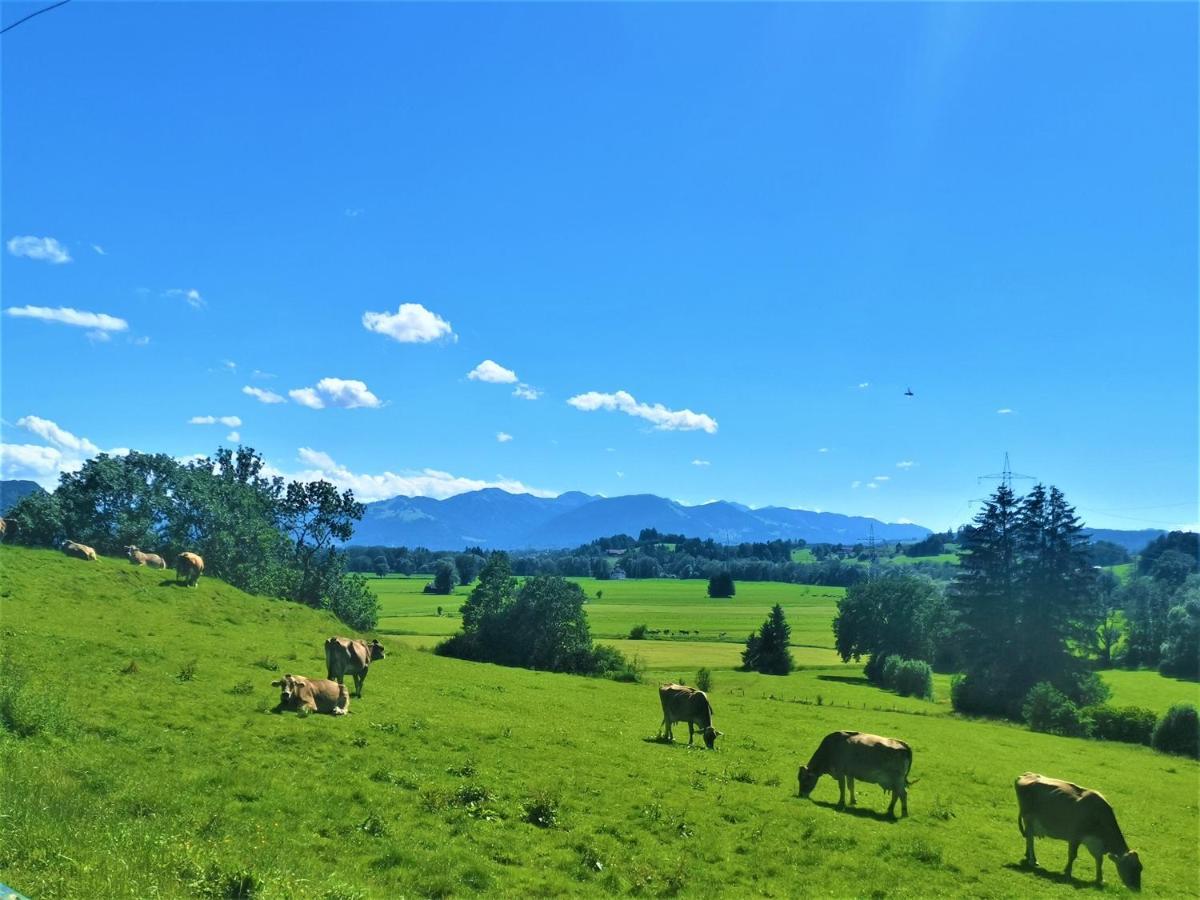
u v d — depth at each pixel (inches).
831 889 670.5
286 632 1882.4
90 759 683.4
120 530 2800.2
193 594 1983.3
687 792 919.0
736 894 628.4
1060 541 3486.7
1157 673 4581.7
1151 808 1314.0
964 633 3604.8
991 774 1387.8
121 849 472.7
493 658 3720.5
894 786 952.3
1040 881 780.6
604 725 1365.7
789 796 981.2
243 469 3634.4
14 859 435.8
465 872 581.9
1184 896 804.6
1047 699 2672.2
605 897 583.5
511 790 815.1
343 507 3602.4
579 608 3784.5
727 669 4165.8
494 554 4099.4
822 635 5895.7
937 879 733.9
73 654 1123.9
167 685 1063.6
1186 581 6756.9
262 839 563.8
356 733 971.3
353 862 568.1
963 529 3754.9
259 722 946.1
